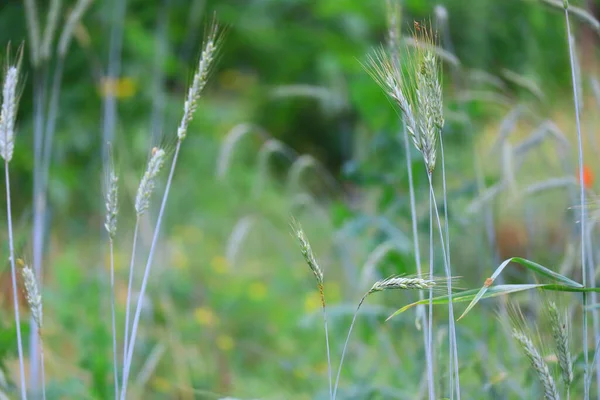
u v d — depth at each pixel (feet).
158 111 16.58
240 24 24.90
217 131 23.57
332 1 19.49
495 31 20.44
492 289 5.77
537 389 8.45
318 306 14.58
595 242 9.98
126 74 19.71
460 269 11.50
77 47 18.86
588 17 7.31
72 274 13.97
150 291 13.78
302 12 27.04
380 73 6.06
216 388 11.87
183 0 21.61
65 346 12.44
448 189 11.73
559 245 12.04
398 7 7.75
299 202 14.46
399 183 11.31
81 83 19.43
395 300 11.10
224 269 17.35
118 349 11.51
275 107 29.35
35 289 6.51
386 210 11.33
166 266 15.39
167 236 18.12
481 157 13.47
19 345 6.62
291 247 18.99
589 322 9.81
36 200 10.05
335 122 30.32
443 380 9.01
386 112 11.76
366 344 11.83
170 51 21.17
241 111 26.32
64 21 18.06
